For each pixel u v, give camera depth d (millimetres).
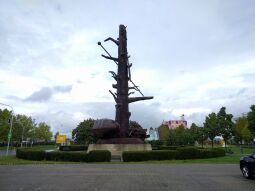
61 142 86625
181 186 12531
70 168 20562
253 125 63688
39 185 12578
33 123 91000
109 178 14961
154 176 15945
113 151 32594
